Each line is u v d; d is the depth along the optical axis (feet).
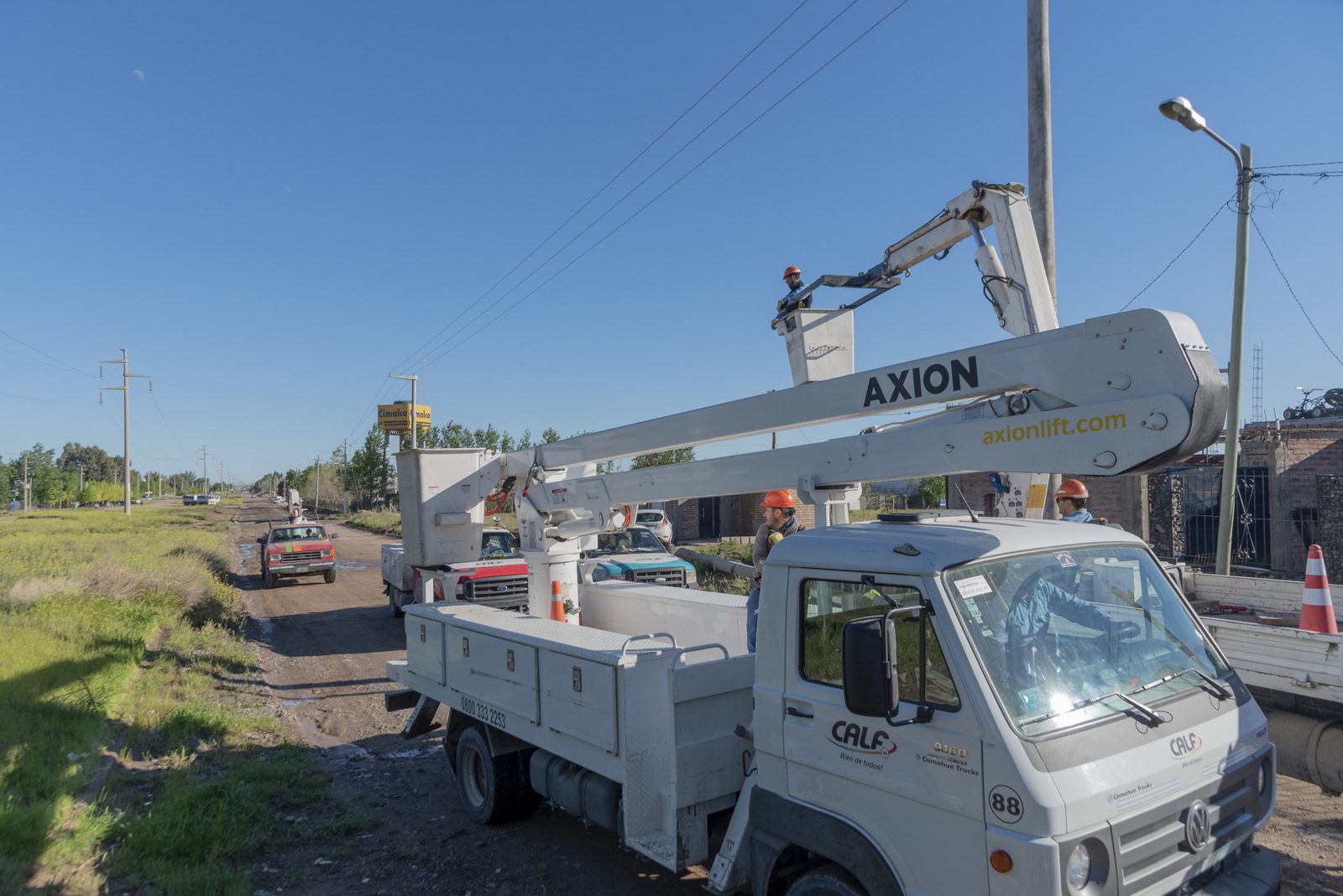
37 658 29.45
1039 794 8.18
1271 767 10.71
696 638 21.48
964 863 8.82
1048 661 9.55
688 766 13.00
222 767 22.81
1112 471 9.93
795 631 11.23
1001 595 9.82
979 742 8.73
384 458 192.54
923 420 13.16
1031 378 10.84
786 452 14.56
